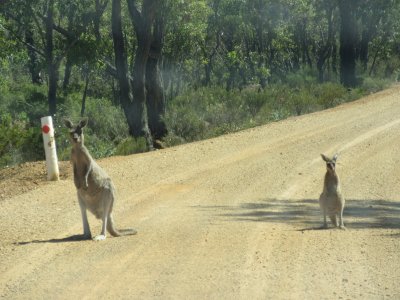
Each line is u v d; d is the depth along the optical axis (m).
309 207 18.08
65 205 18.09
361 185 21.64
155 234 14.57
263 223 15.84
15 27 55.81
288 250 12.88
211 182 21.62
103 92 69.56
